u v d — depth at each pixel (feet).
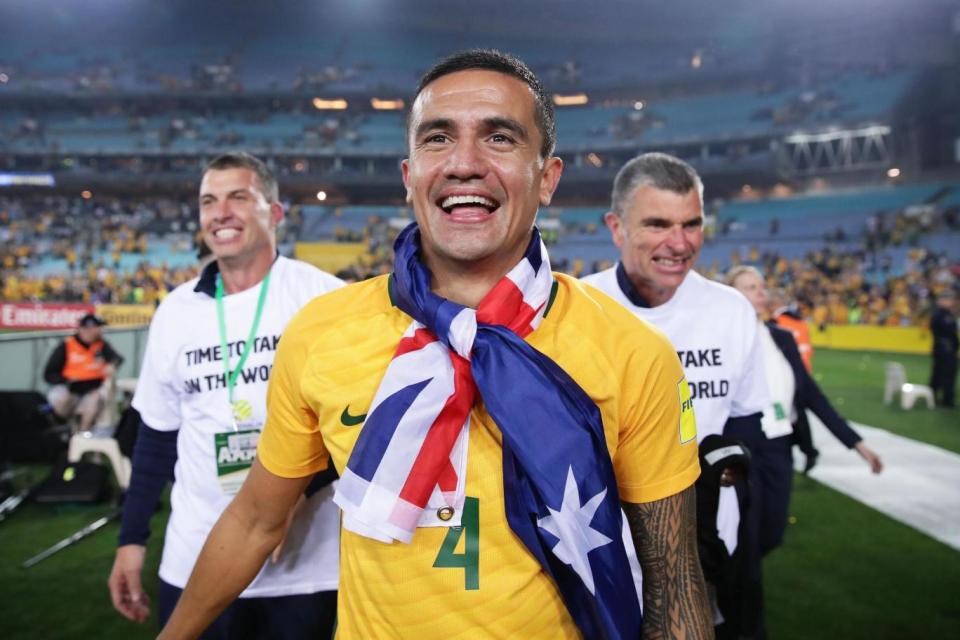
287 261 7.25
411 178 3.85
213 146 108.47
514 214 3.66
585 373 3.61
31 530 15.70
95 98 113.09
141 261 88.02
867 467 21.27
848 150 95.81
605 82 114.62
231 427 6.61
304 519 6.43
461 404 3.51
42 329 71.26
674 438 3.76
